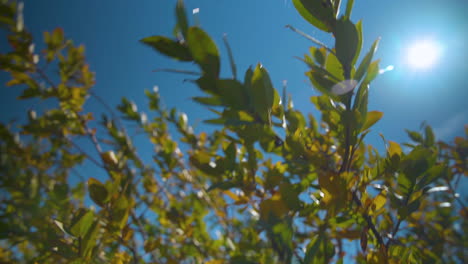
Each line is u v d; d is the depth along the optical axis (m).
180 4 0.20
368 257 0.25
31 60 0.62
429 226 0.46
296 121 0.28
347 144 0.23
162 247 0.41
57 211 0.31
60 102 0.63
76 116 0.63
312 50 0.28
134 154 0.61
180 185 0.66
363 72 0.21
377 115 0.24
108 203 0.29
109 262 0.29
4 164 0.54
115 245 0.33
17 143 0.65
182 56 0.22
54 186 0.32
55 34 0.65
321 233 0.24
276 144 0.26
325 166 0.25
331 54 0.23
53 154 0.66
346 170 0.23
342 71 0.23
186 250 0.50
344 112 0.22
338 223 0.25
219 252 0.50
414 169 0.26
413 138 0.45
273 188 0.28
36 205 0.31
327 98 0.25
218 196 0.60
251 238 0.43
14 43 0.61
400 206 0.26
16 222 0.31
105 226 0.28
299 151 0.25
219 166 0.28
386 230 0.33
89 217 0.25
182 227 0.50
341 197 0.23
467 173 0.46
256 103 0.21
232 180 0.28
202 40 0.20
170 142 0.61
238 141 0.29
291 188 0.23
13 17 0.61
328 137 0.34
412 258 0.27
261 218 0.22
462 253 0.44
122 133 0.62
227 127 0.27
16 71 0.60
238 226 0.53
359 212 0.25
